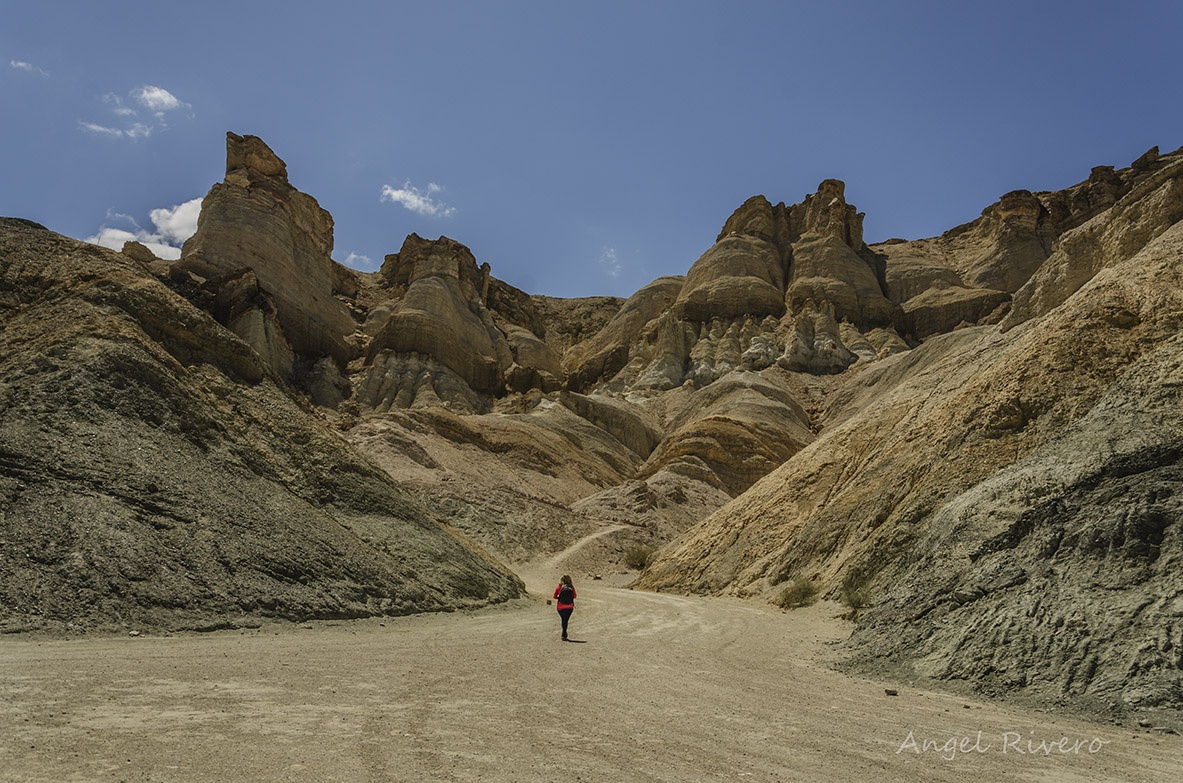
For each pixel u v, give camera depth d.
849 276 149.25
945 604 16.91
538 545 64.62
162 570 18.86
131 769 6.77
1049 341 31.23
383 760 7.51
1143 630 12.37
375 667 13.90
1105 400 22.27
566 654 17.44
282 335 105.62
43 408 23.09
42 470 20.31
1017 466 22.86
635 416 117.50
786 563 35.81
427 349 121.44
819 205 166.62
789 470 46.75
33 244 33.12
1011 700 12.64
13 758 6.86
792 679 15.06
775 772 7.87
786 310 147.62
